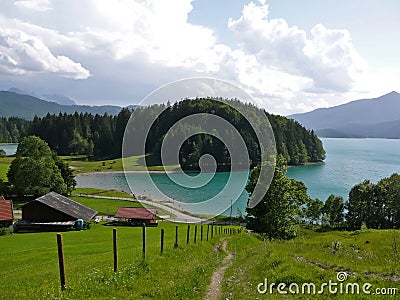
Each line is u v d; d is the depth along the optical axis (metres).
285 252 23.53
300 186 50.09
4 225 58.00
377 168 178.12
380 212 99.75
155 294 12.74
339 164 194.25
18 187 86.88
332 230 91.25
